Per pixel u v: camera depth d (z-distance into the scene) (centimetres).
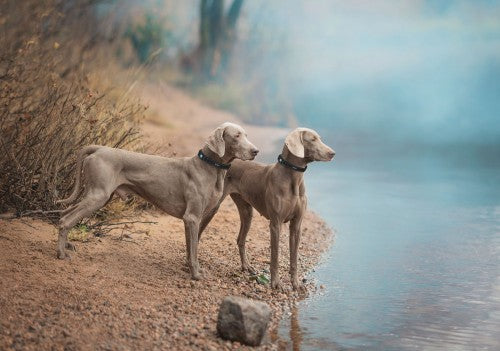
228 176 711
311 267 806
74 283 607
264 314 550
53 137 796
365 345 567
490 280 759
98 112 898
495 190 1366
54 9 1264
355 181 1485
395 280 758
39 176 800
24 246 674
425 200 1257
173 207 677
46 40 1186
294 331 593
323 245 918
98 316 556
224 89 2669
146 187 673
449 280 758
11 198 764
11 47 1010
